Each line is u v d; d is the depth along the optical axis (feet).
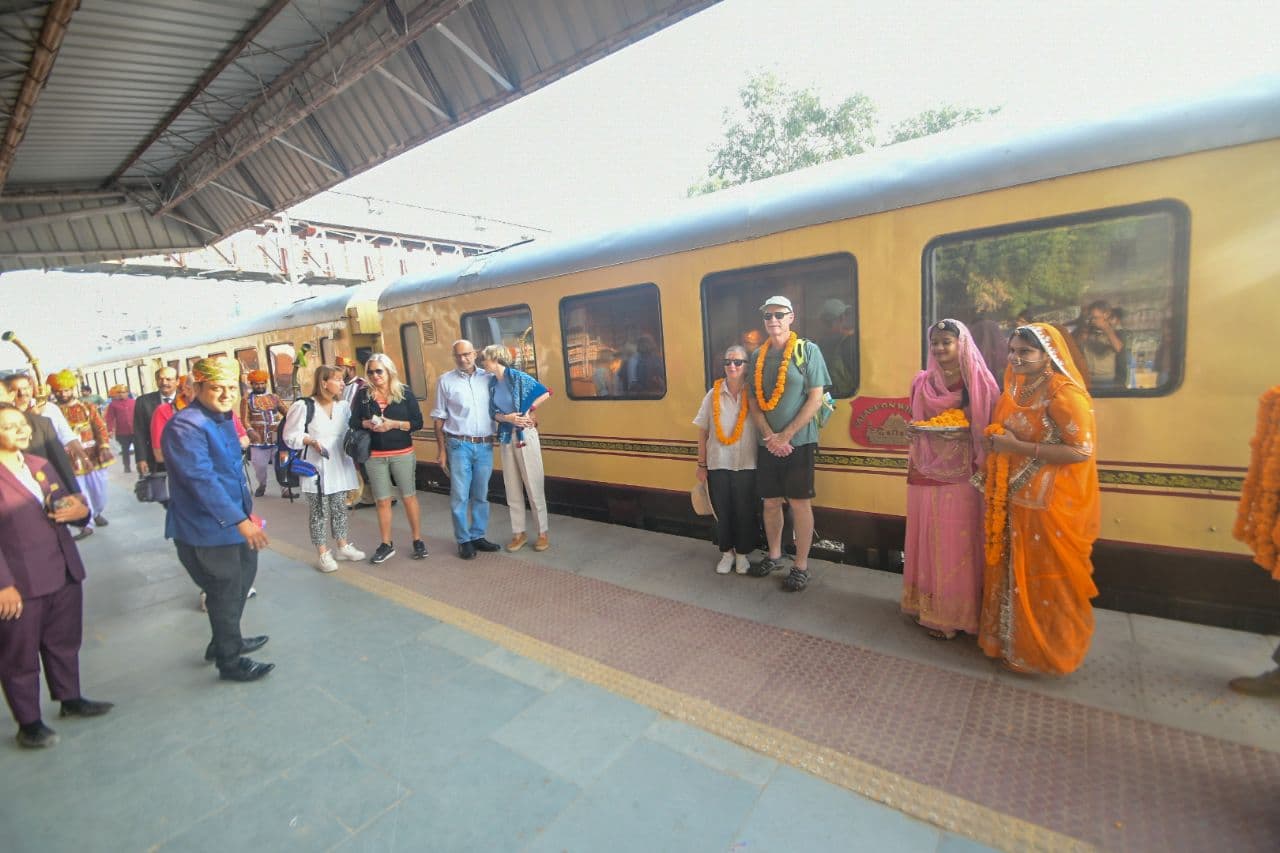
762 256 13.61
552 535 17.54
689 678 9.79
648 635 11.30
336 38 25.16
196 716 9.61
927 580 10.33
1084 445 8.27
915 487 10.39
